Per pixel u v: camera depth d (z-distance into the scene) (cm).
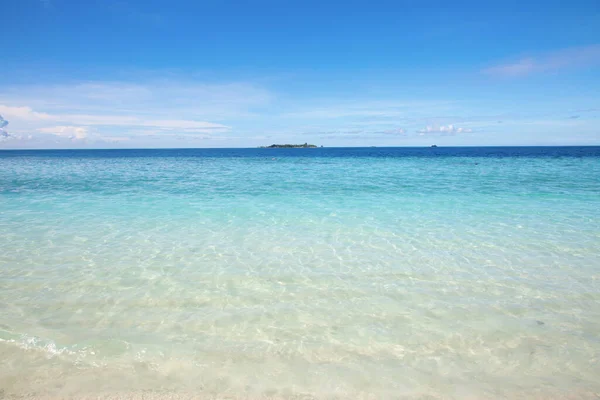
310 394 322
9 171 2706
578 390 328
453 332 421
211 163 4100
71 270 612
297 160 4853
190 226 924
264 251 721
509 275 592
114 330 423
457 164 3444
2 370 348
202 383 335
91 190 1577
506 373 350
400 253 706
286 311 473
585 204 1192
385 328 430
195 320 448
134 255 693
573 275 590
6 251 709
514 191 1495
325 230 885
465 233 848
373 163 3847
